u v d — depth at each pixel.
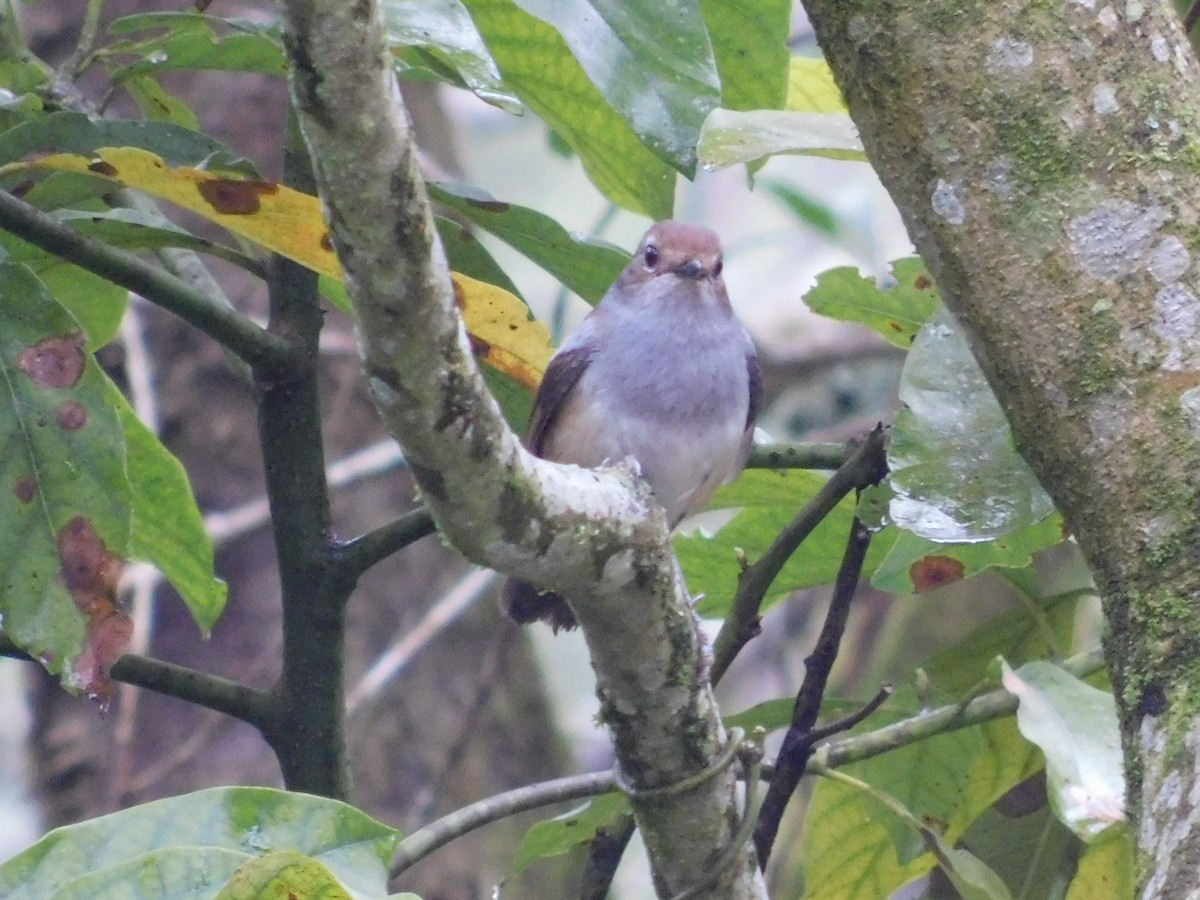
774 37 7.22
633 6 5.80
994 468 5.41
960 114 4.39
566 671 17.31
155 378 11.85
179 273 7.26
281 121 12.01
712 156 5.57
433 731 12.18
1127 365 4.25
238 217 5.76
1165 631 4.14
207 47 6.45
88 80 11.66
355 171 3.69
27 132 5.99
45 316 5.66
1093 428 4.30
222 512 11.66
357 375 12.35
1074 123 4.31
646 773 5.68
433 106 13.47
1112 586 4.32
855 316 7.83
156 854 4.53
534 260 6.96
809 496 8.06
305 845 4.80
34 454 5.62
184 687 6.77
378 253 3.81
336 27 3.51
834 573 7.99
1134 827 4.11
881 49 4.49
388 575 12.35
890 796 6.94
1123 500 4.26
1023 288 4.36
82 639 5.58
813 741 6.34
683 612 5.20
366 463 10.95
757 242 17.00
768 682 15.16
